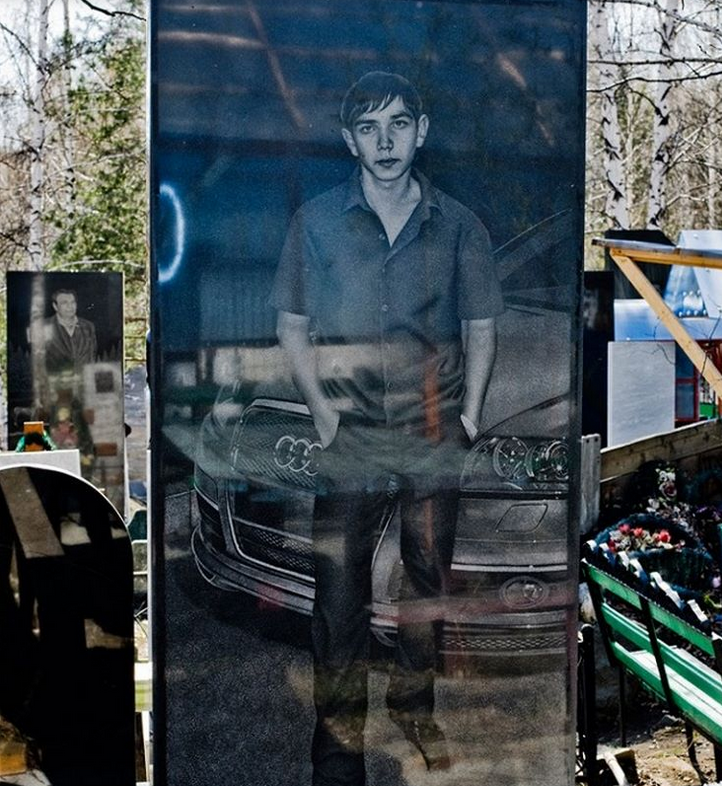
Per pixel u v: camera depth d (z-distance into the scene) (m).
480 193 4.14
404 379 4.16
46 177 21.69
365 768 4.25
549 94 4.13
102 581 4.13
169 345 4.04
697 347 7.51
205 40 3.98
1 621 4.12
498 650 4.28
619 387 11.77
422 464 4.20
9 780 4.15
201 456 4.09
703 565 8.06
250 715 4.18
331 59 4.04
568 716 4.32
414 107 4.08
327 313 4.11
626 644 6.72
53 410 11.02
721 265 6.89
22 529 4.10
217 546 4.12
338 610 4.20
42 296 10.98
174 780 4.16
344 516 4.17
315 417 4.13
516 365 4.20
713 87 22.06
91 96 21.48
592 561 5.53
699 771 5.34
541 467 4.25
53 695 4.15
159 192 4.00
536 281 4.19
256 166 4.03
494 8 4.09
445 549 4.24
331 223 4.09
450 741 4.29
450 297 4.16
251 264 4.05
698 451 9.84
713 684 4.75
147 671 5.32
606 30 17.47
